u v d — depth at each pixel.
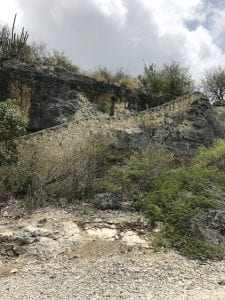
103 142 17.05
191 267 10.68
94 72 28.81
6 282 9.73
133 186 14.93
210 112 22.78
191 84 31.73
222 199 14.00
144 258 11.03
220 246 11.85
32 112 22.83
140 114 20.78
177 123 20.86
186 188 14.41
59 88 24.22
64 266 10.47
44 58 28.09
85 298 8.78
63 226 12.29
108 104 26.34
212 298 8.77
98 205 13.80
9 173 14.41
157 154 16.61
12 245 11.26
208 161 17.80
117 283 9.59
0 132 14.62
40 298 8.81
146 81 31.11
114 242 11.75
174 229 12.37
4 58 23.33
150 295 8.95
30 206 13.33
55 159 15.05
